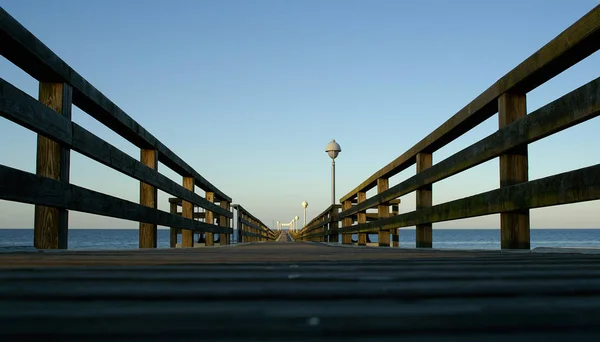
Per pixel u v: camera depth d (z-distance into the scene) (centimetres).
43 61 414
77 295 128
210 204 1209
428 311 109
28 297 128
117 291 135
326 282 159
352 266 222
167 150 806
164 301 124
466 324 100
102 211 516
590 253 376
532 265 227
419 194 727
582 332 95
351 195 1442
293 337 90
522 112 465
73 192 455
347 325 98
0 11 354
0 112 346
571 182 359
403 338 90
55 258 290
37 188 395
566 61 390
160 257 312
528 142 425
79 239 10225
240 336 90
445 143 676
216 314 106
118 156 559
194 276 170
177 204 1434
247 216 2333
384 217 1023
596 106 333
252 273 184
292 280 164
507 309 111
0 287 144
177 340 88
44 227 457
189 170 979
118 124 591
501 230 479
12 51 393
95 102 514
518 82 441
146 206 659
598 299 128
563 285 146
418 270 200
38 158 450
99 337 90
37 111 395
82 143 476
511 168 460
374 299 128
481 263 243
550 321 102
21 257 302
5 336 91
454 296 133
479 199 512
